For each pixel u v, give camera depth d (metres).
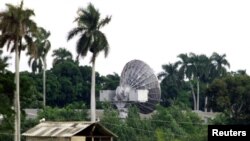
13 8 93.00
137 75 151.00
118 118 120.62
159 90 149.38
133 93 149.62
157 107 137.62
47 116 125.31
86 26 122.25
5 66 93.44
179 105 144.00
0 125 93.25
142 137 118.75
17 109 92.25
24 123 115.69
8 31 93.00
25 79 101.44
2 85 88.00
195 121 132.00
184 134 121.12
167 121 123.31
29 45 94.50
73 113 128.62
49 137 81.56
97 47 121.69
